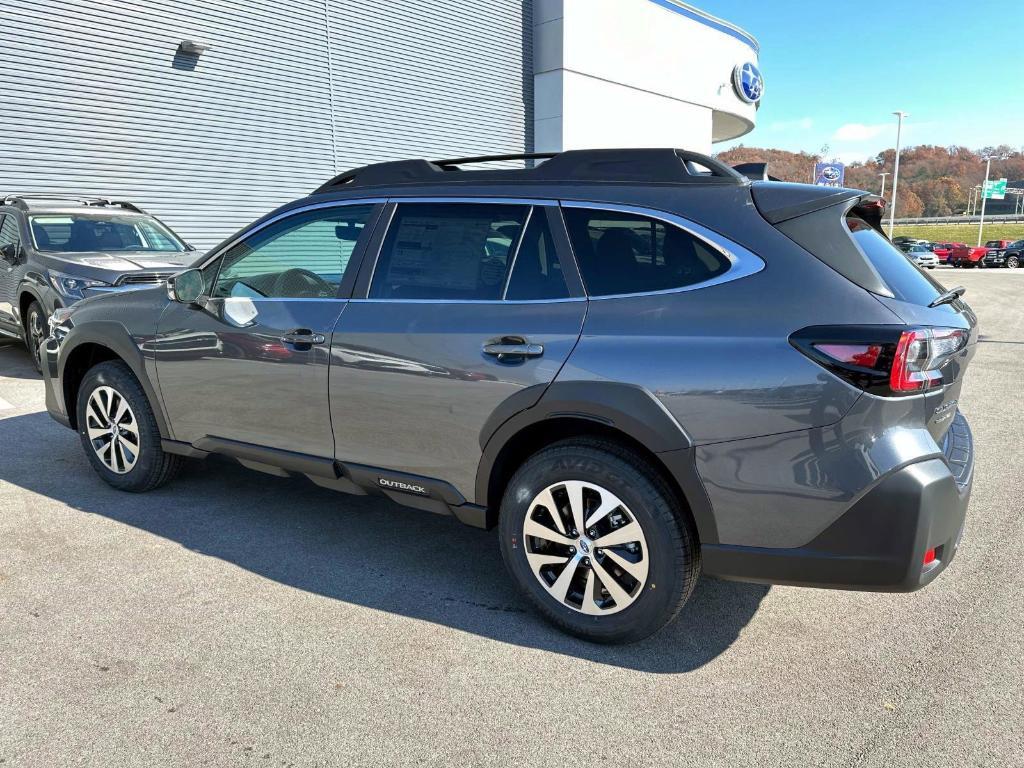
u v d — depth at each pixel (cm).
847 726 212
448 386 264
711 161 251
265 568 310
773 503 218
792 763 197
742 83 2419
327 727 211
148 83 1074
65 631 259
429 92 1512
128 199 1073
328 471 306
